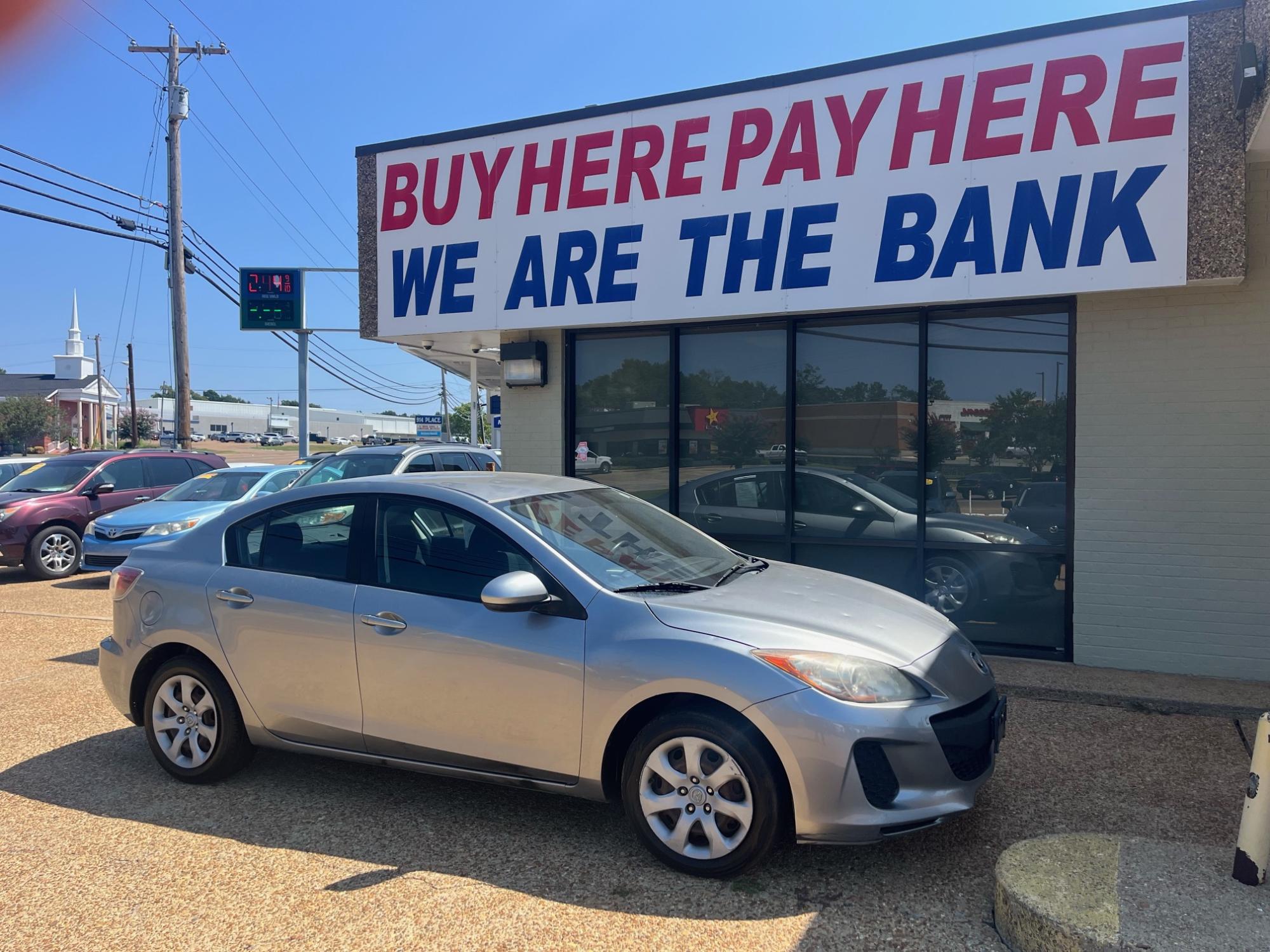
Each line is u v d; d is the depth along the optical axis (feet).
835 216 21.45
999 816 12.88
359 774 15.02
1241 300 19.30
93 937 10.15
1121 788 13.83
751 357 24.48
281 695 13.65
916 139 20.59
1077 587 20.74
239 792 14.28
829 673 10.80
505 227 25.31
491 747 12.19
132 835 12.75
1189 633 19.90
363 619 13.01
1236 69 17.81
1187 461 19.79
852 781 10.44
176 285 64.85
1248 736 16.16
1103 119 18.98
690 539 15.48
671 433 25.34
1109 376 20.30
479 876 11.39
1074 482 20.72
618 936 9.95
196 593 14.39
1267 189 19.04
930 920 10.19
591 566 12.70
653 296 23.57
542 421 26.91
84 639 25.96
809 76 21.57
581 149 24.25
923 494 22.49
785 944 9.75
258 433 368.07
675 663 11.06
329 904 10.77
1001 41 19.67
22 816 13.46
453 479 14.58
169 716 14.79
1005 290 19.90
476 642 12.22
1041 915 9.12
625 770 11.51
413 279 26.58
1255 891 9.52
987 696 12.14
